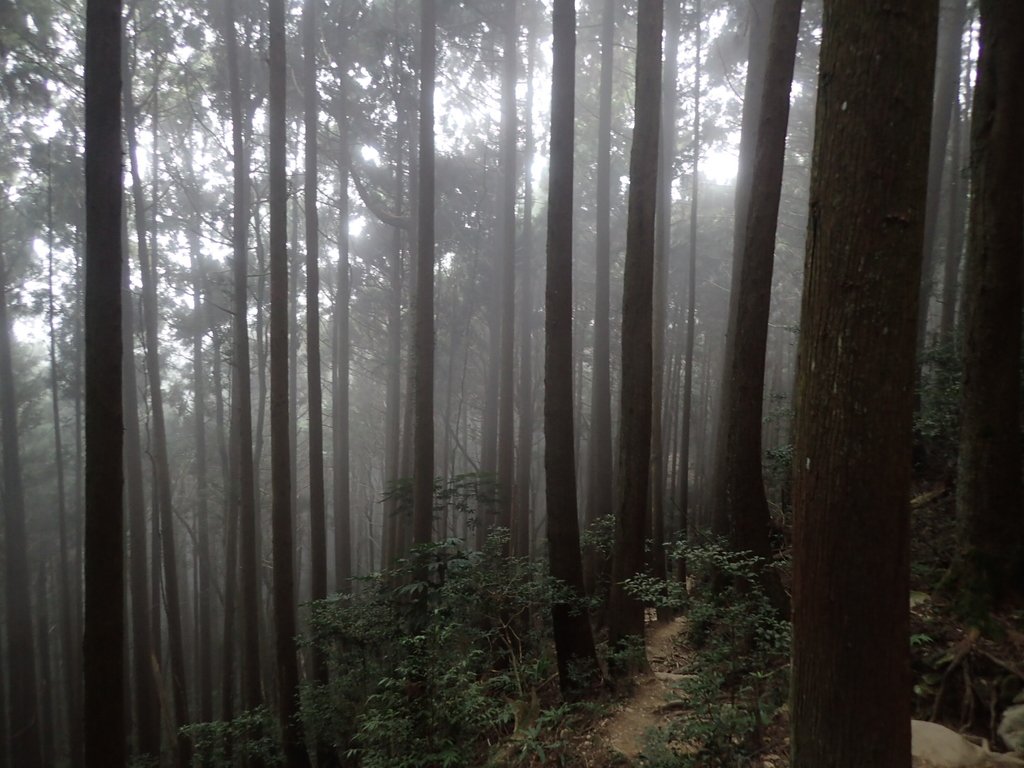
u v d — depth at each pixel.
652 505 10.96
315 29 12.63
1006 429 4.54
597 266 11.38
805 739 2.10
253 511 10.71
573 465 6.22
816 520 2.06
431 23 9.16
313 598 10.26
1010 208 4.54
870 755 1.99
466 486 9.34
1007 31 4.55
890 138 1.95
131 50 14.29
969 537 4.62
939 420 6.82
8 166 15.32
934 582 5.03
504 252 12.78
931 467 6.81
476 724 5.19
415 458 8.66
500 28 13.91
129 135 13.68
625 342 6.34
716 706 4.20
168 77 16.09
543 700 6.45
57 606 22.44
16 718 16.50
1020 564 4.42
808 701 2.09
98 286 4.64
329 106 15.32
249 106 15.19
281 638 8.75
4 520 18.55
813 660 2.08
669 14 13.04
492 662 6.64
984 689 3.96
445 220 17.50
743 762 3.87
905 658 2.04
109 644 4.59
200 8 14.06
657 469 11.00
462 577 7.03
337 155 17.39
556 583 6.16
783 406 11.36
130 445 14.24
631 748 4.78
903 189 1.95
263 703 10.25
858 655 1.99
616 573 6.40
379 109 15.77
